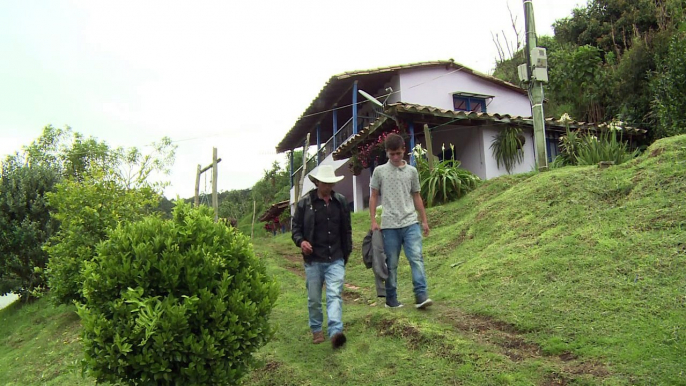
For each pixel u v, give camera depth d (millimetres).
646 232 5137
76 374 5699
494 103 19234
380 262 5035
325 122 22891
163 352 3283
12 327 10391
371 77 17422
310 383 3980
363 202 18219
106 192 9633
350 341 4598
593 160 9492
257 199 49469
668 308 3801
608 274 4621
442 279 6199
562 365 3463
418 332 4289
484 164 14055
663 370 3113
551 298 4527
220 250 3834
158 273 3543
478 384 3441
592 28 23703
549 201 7188
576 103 19922
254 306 3658
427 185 10914
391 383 3719
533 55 9781
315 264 4738
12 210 11883
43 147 18266
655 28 21422
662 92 13914
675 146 6832
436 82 18062
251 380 4238
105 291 3473
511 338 4055
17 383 6434
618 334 3664
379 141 14344
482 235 7309
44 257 11898
